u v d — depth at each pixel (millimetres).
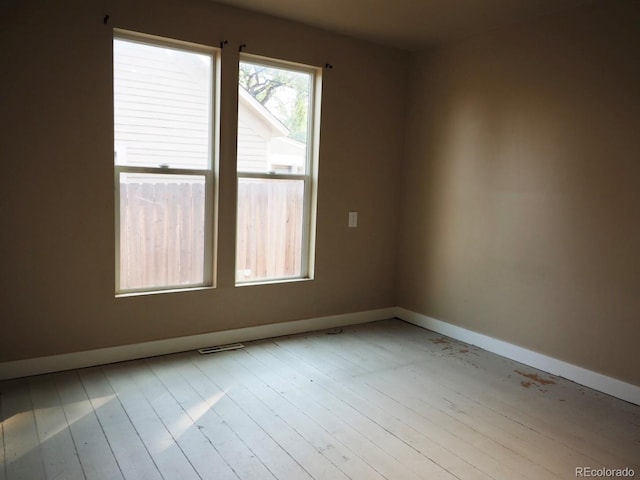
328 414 2707
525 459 2338
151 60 3342
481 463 2289
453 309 4176
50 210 3037
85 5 3016
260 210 3922
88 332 3232
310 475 2139
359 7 3424
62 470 2107
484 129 3861
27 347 3051
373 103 4332
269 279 4035
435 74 4258
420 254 4469
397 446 2406
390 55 4379
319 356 3615
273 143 3914
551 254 3436
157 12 3232
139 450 2281
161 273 3533
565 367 3359
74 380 3031
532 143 3525
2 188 2891
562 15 3312
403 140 4582
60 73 2986
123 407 2697
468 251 4023
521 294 3637
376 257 4555
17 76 2867
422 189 4422
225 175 3625
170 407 2717
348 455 2309
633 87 2957
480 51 3869
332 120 4102
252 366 3367
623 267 3049
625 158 3010
